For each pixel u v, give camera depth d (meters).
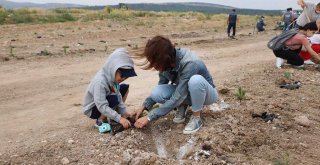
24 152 4.36
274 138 4.82
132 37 17.33
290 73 7.73
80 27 20.92
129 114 5.01
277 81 7.08
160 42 4.23
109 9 37.53
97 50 12.59
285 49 8.12
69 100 6.69
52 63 10.03
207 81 4.76
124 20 27.66
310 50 8.06
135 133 4.68
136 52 4.44
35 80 8.13
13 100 6.68
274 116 5.35
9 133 5.03
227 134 4.68
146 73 8.90
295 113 5.61
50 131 5.00
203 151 4.32
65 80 8.20
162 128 4.91
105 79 4.59
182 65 4.48
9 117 5.75
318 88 6.83
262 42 16.92
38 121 5.50
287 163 4.27
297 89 6.70
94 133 4.79
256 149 4.56
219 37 18.69
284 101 6.00
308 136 4.96
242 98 5.91
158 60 4.23
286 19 21.05
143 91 7.17
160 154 4.45
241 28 26.42
